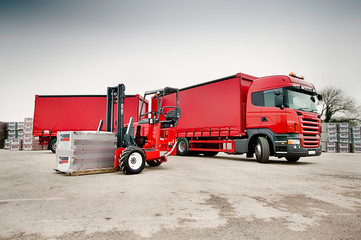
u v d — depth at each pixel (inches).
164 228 106.3
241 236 97.8
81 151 252.7
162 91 321.7
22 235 98.5
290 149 345.7
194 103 504.1
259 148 380.2
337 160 467.2
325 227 108.3
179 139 543.2
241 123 406.0
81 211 129.6
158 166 332.2
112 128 323.9
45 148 823.7
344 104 1264.8
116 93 326.0
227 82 433.7
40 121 623.2
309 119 362.9
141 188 186.5
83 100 629.0
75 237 96.7
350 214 127.0
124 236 97.7
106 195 164.2
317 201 152.0
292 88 359.9
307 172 278.8
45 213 126.3
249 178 234.7
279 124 356.2
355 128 880.3
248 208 136.2
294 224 111.8
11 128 946.7
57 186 193.9
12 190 179.5
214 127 453.4
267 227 107.8
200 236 97.7
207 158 480.1
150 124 305.7
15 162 388.5
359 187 195.5
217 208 135.7
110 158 277.0
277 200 153.7
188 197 159.5
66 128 622.2
